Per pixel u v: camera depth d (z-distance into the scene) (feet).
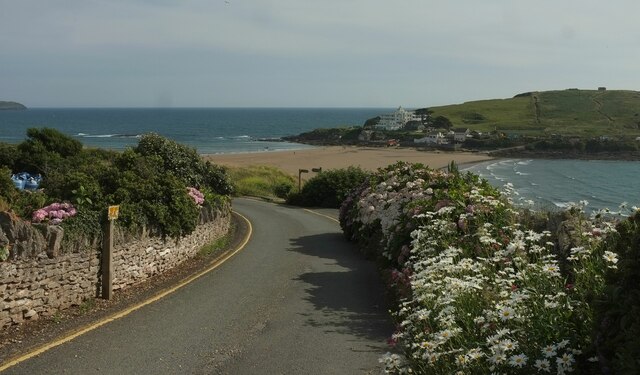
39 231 27.81
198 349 25.07
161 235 41.57
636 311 11.97
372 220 53.26
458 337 16.35
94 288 32.40
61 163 83.20
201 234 52.54
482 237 25.31
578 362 13.83
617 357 12.42
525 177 219.82
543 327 14.62
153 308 32.14
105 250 32.89
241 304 33.73
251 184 142.00
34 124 586.86
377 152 347.56
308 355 24.22
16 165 82.43
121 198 38.14
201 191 61.31
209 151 319.47
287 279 41.70
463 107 635.66
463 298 18.37
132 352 24.41
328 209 106.32
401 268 35.70
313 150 346.33
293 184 144.36
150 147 61.46
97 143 341.41
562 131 456.45
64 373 21.65
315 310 32.35
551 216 29.43
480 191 35.53
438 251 28.96
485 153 366.43
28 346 24.32
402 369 17.02
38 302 27.66
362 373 21.85
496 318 15.96
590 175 231.30
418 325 19.35
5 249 25.46
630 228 14.37
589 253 17.71
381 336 26.84
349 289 38.09
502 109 615.16
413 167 58.34
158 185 42.60
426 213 34.55
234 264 47.70
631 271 12.65
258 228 74.95
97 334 26.71
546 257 20.52
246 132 554.05
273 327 28.73
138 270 37.78
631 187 182.70
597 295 13.48
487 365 14.98
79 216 31.99
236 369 22.62
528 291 16.26
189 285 38.73
